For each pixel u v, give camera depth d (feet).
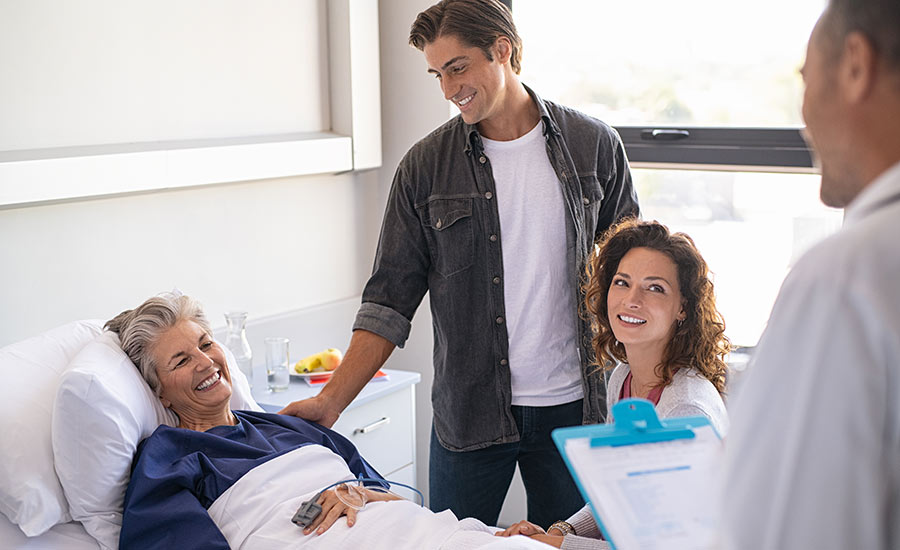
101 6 7.84
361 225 10.80
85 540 5.86
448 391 6.98
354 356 7.10
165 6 8.39
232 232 9.21
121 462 5.85
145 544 5.64
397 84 10.67
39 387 6.13
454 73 6.36
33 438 5.82
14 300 7.39
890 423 2.29
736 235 9.73
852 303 2.29
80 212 7.79
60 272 7.70
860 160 2.50
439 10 6.34
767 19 9.34
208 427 6.52
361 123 10.19
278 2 9.55
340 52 10.07
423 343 10.94
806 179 9.30
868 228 2.34
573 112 7.06
